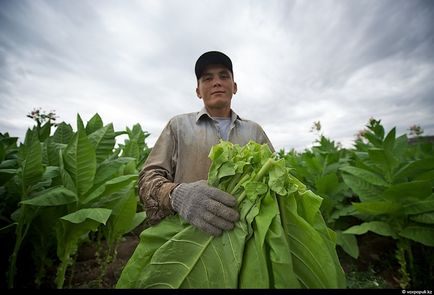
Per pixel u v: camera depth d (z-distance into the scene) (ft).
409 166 8.41
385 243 12.03
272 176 3.70
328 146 17.07
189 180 5.92
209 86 6.53
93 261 9.98
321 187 11.16
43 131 9.82
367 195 9.30
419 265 9.61
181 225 4.20
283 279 3.08
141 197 5.21
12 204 7.80
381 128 10.82
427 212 8.17
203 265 3.51
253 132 7.05
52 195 6.34
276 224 3.43
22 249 8.23
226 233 3.67
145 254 4.03
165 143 6.21
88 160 6.84
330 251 3.76
